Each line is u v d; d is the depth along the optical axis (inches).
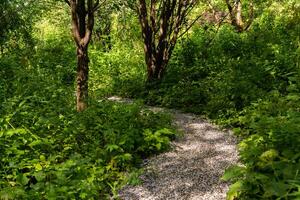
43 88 411.2
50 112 323.9
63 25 820.0
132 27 729.6
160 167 261.9
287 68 419.5
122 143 271.6
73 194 204.4
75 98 384.8
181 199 217.5
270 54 487.8
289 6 738.2
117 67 613.0
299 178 158.1
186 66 547.5
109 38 779.4
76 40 345.1
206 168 255.4
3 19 530.3
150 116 331.9
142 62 613.3
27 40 609.6
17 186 206.5
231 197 166.9
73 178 219.5
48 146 265.7
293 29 617.0
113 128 294.5
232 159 267.0
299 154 174.4
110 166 250.5
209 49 574.6
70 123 299.7
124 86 525.7
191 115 391.2
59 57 669.9
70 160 227.6
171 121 360.2
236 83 396.2
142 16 503.5
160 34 505.4
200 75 500.1
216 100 385.1
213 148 292.0
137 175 233.6
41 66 585.9
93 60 634.8
